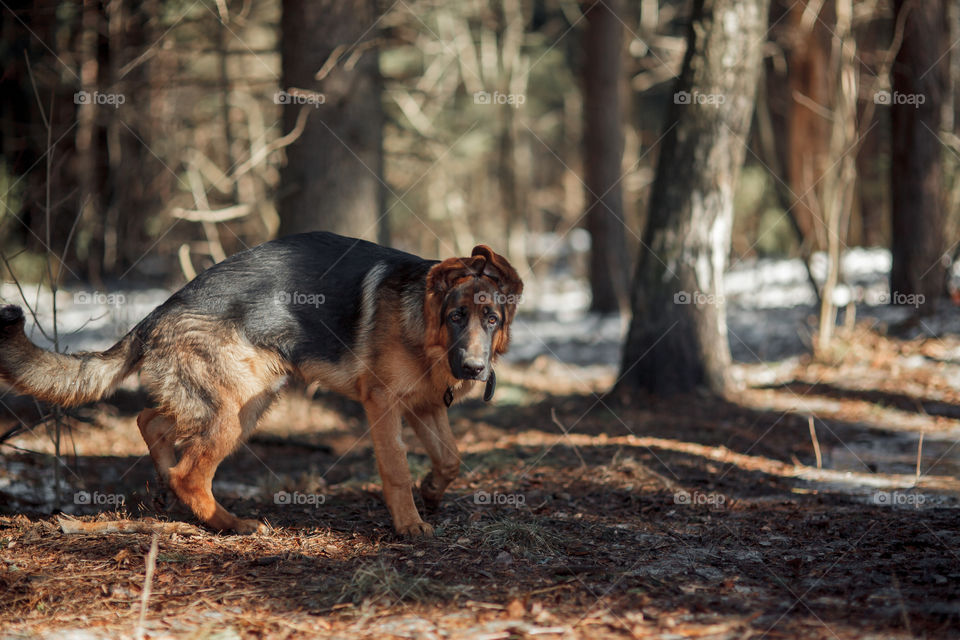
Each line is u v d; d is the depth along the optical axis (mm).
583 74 17922
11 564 4090
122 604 3652
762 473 6547
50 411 5953
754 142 24188
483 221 29797
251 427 5109
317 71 9203
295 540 4641
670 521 5090
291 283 4887
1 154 15695
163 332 4836
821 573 4023
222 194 18094
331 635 3326
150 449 5348
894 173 13062
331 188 9344
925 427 8297
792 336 13445
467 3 23656
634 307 9758
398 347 4750
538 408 9930
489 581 3934
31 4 13734
